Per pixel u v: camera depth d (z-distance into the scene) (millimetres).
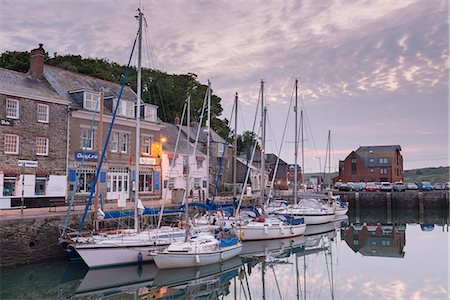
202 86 69000
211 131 52750
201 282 18391
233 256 21094
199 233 22031
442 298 15266
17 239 18297
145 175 35125
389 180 82375
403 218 47406
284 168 85438
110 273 18109
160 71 64812
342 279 18719
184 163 40219
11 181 24875
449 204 52219
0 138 24297
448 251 26016
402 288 16859
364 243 29266
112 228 22328
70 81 32344
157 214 23016
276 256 24188
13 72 28562
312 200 40188
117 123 32281
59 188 27406
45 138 26906
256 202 42219
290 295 16438
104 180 30609
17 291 15305
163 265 17984
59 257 19734
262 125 32969
